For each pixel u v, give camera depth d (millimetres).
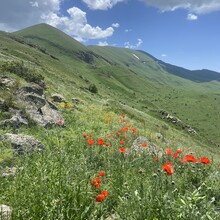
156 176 7176
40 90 20094
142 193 6586
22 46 179250
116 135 14867
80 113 21766
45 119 16156
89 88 93000
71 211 5738
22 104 16375
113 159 10000
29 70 27500
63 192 6184
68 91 43969
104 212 6199
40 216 5445
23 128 13859
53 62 170625
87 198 6164
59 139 13328
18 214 5461
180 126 94125
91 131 16188
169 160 10672
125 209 6008
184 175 8164
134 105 148625
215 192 7328
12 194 6477
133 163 9867
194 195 5742
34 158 9172
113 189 7277
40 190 6180
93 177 8016
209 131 157250
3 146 10547
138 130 19922
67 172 7262
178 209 5469
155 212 5637
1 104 14891
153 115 95250
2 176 7820
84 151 10492
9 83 18625
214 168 9562
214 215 5633
